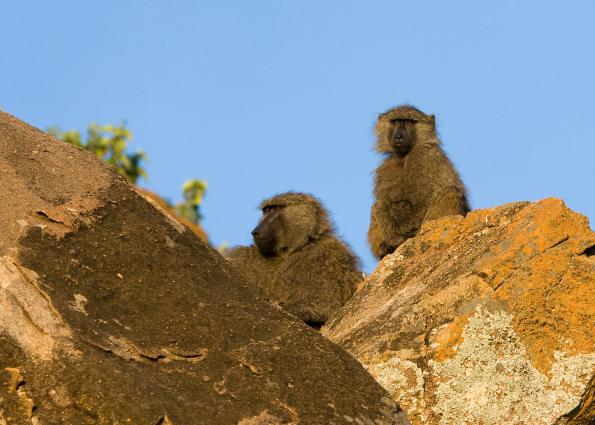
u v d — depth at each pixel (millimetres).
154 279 18438
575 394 20078
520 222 23641
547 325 20984
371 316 24625
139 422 15078
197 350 17266
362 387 17719
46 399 15109
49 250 17969
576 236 22109
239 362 17250
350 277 37531
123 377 15570
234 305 18641
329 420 16734
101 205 19594
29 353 15531
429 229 27391
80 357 15625
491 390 20422
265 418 16281
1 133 21047
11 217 18484
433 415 20500
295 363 17609
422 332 21938
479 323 21219
